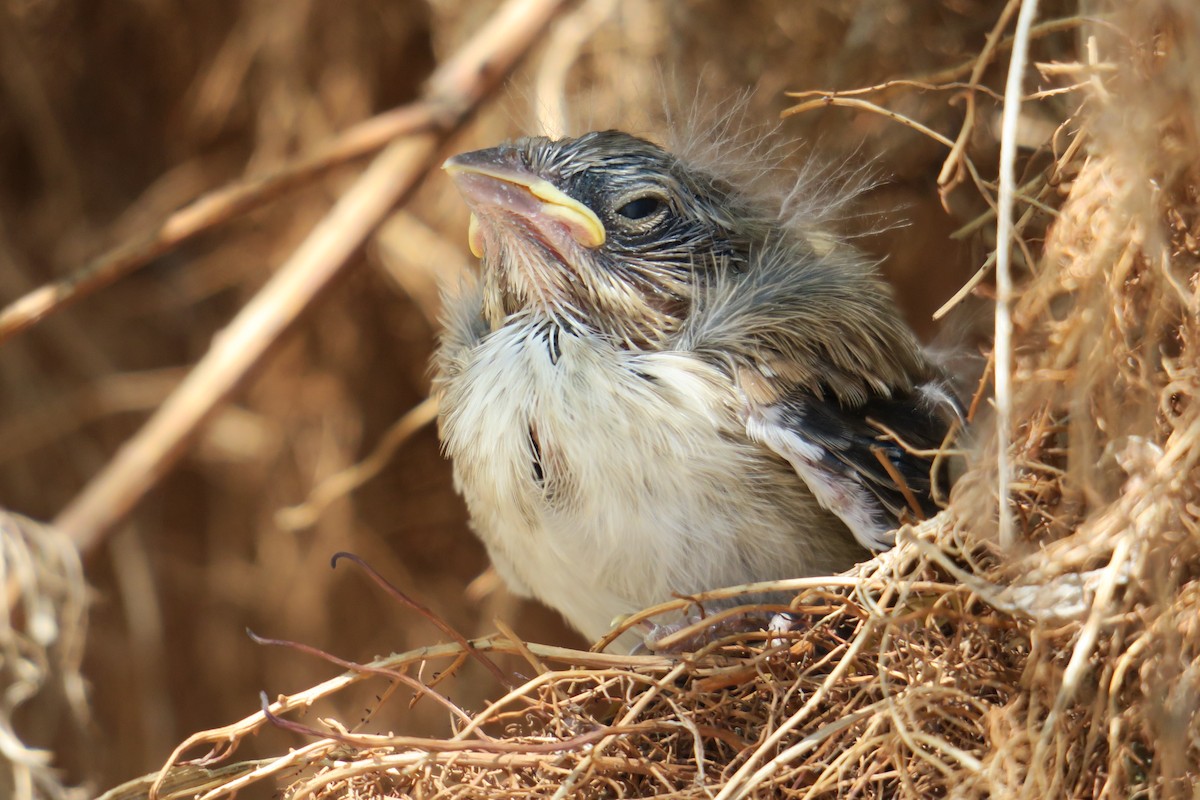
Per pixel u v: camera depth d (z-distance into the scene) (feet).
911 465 2.78
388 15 3.08
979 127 2.90
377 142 2.95
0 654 2.90
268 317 2.95
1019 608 2.71
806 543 2.77
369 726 3.07
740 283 2.80
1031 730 2.71
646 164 2.81
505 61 2.96
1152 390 2.71
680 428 2.77
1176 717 2.70
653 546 2.77
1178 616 2.70
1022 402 2.73
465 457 2.80
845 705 2.73
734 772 2.74
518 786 2.74
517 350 2.79
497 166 2.80
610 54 2.98
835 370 2.78
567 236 2.79
